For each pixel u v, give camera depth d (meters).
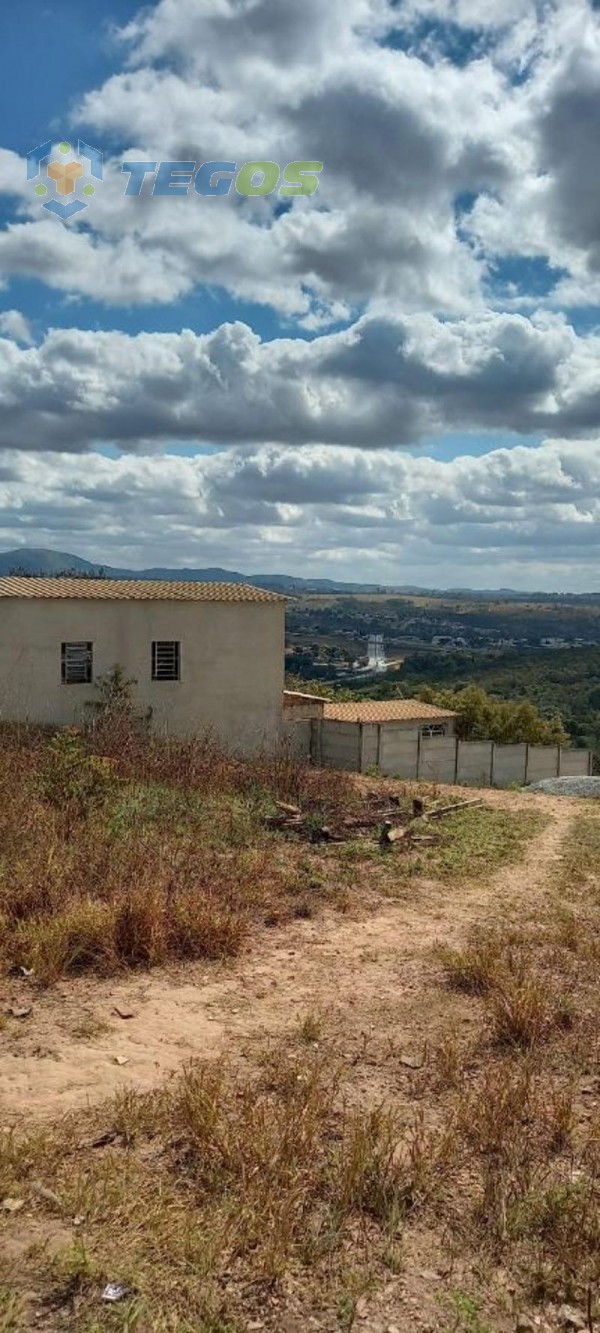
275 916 9.73
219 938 8.48
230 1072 5.76
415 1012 7.17
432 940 9.48
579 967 8.52
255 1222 3.95
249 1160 4.50
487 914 10.77
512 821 18.41
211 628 26.70
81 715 24.64
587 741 52.91
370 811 16.95
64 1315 3.34
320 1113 5.14
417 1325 3.46
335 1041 6.43
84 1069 5.73
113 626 25.25
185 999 7.20
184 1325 3.34
